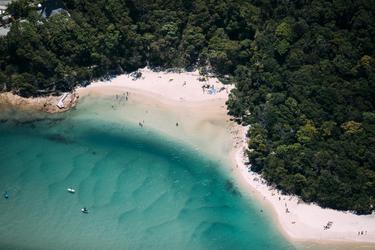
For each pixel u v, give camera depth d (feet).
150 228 617.62
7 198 637.71
